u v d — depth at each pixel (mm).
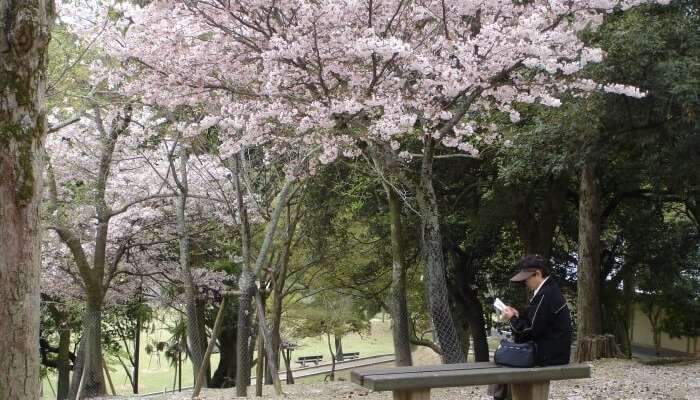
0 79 4383
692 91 9781
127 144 13664
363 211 17062
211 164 14953
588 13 8805
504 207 15352
